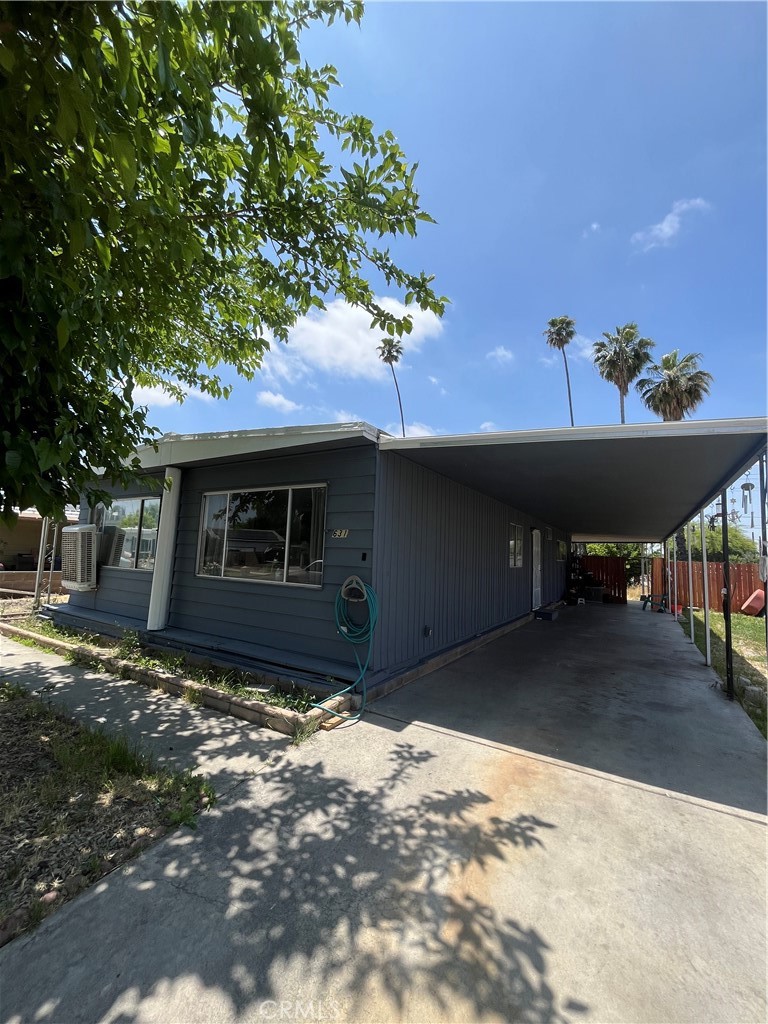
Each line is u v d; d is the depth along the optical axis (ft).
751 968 5.63
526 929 6.15
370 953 5.72
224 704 14.20
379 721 13.71
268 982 5.30
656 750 12.05
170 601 22.80
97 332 9.07
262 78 6.24
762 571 13.37
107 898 6.54
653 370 80.43
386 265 10.87
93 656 19.04
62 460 7.97
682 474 18.71
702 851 7.91
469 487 25.22
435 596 21.39
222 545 21.36
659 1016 5.00
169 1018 4.85
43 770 10.02
